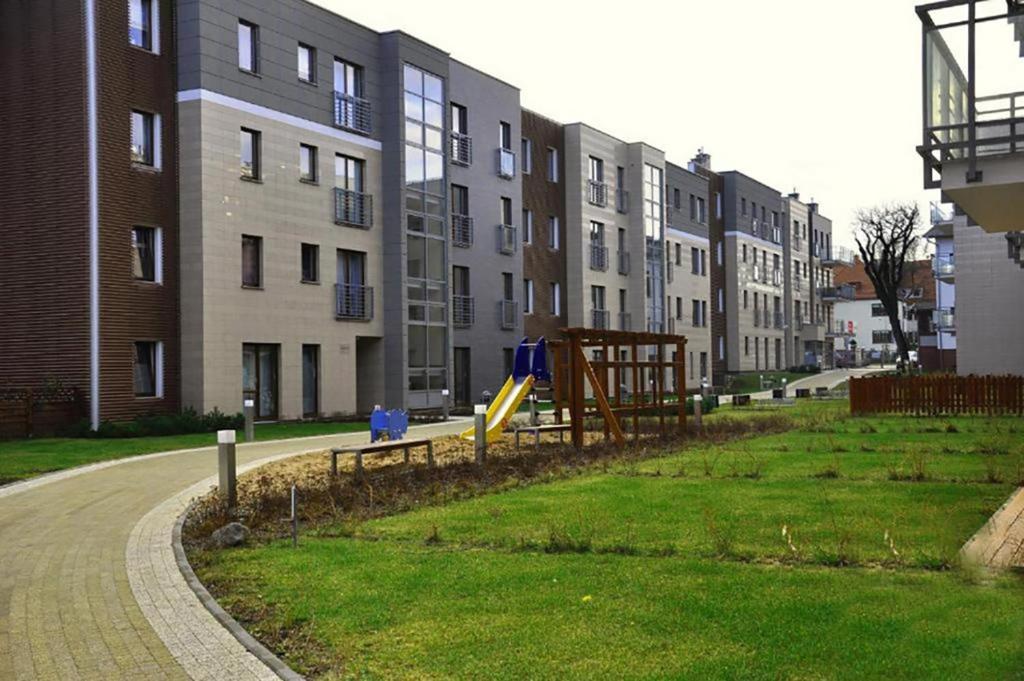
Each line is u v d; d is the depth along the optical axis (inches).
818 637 221.1
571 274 1754.4
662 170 2032.5
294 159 1093.8
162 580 309.4
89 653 234.4
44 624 260.7
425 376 1275.8
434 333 1298.0
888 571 284.4
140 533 394.6
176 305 976.9
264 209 1047.6
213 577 309.0
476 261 1444.4
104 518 432.8
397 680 205.8
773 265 2751.0
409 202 1250.0
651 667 205.8
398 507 438.3
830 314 3390.7
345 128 1170.6
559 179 1750.7
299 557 331.0
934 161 430.9
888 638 218.8
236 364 1005.2
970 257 1421.0
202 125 975.0
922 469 512.4
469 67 1427.2
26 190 929.5
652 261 1973.4
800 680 195.2
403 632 238.1
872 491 448.5
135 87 947.3
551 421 1018.7
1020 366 1389.0
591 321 1782.7
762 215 2687.0
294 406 1079.0
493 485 506.9
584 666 208.2
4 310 937.5
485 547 337.7
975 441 717.9
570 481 519.8
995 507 393.1
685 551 317.4
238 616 263.9
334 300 1147.3
